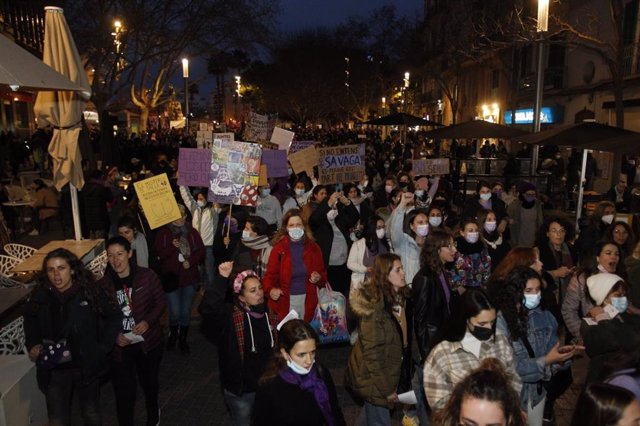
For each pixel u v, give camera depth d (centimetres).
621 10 1475
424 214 666
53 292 464
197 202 916
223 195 686
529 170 1745
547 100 2906
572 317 553
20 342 551
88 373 464
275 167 1020
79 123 826
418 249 682
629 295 511
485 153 2780
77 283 466
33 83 523
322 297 643
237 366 450
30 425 517
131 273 515
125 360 505
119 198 1402
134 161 2314
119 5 2425
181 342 733
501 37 3055
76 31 2333
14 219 1489
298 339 353
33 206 1515
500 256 703
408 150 2678
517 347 423
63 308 462
